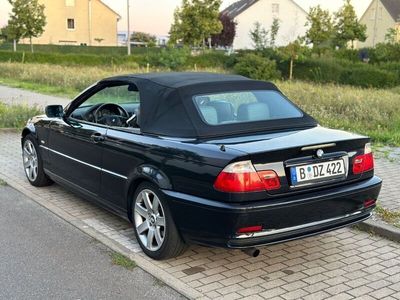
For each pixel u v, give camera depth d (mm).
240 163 4016
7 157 8953
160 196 4543
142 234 4945
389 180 7504
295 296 4137
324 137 4594
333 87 25812
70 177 6156
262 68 39781
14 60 44375
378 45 45562
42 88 22719
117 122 5469
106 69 34844
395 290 4266
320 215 4332
